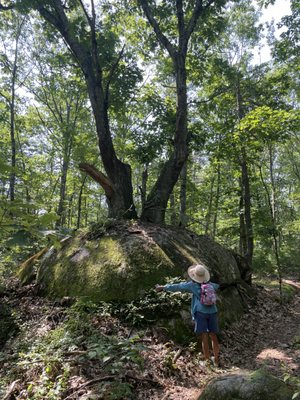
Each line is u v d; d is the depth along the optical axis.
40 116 19.70
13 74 16.12
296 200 24.11
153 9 11.92
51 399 3.80
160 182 10.80
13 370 4.55
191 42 13.07
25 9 11.33
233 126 12.88
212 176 20.00
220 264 8.58
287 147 19.81
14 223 2.35
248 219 12.91
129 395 4.01
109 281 6.60
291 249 20.48
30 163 19.86
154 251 7.28
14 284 8.17
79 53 11.34
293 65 13.84
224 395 3.12
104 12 12.32
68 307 6.38
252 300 9.22
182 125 10.70
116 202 10.33
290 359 5.52
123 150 16.72
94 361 4.55
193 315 5.27
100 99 10.93
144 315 5.99
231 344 6.18
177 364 4.89
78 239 8.26
